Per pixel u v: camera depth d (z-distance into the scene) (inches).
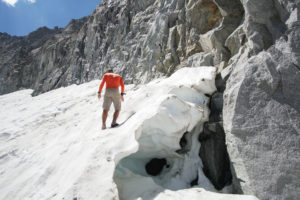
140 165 129.2
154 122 113.8
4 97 733.9
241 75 116.3
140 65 307.3
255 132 99.6
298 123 90.9
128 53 358.9
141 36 341.4
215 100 146.1
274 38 112.0
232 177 109.4
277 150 91.7
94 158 116.7
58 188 107.7
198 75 164.4
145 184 104.7
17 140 207.9
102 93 318.0
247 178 96.3
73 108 280.7
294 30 101.6
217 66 180.5
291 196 84.0
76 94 388.5
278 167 89.4
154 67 273.7
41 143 187.2
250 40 122.8
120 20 428.5
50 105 348.5
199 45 218.1
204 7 213.8
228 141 112.2
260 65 108.9
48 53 818.2
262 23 119.6
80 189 98.0
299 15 101.2
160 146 123.3
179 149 129.2
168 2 293.6
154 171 136.3
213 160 119.8
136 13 383.9
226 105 120.3
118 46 402.3
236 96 110.6
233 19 182.2
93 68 482.0
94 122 185.3
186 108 126.2
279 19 112.9
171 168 127.9
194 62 205.2
